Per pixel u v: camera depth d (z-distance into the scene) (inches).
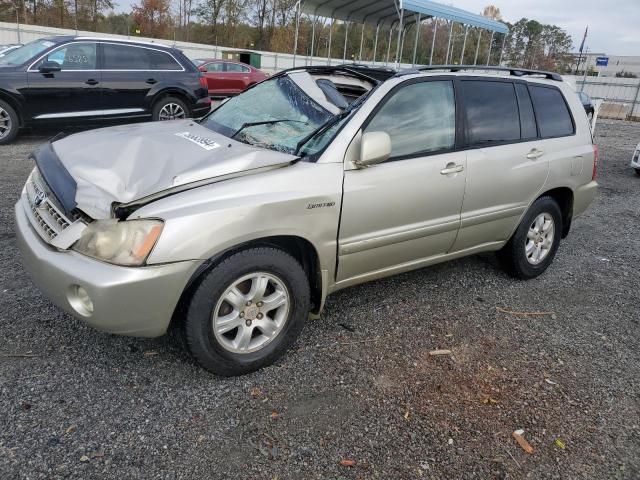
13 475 86.1
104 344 124.6
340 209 123.3
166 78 391.2
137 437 97.0
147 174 109.5
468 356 133.6
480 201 157.2
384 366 126.1
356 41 864.9
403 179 134.7
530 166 168.9
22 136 385.1
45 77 344.5
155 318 103.1
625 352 142.4
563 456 101.6
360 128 128.3
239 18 2041.1
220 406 107.3
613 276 198.7
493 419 110.2
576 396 120.6
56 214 108.6
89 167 114.0
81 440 95.0
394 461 96.5
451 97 150.8
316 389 115.3
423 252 149.8
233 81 732.0
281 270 116.7
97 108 366.9
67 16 1788.9
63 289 101.3
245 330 116.2
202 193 105.5
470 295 170.6
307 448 97.8
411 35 681.6
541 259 186.7
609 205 317.4
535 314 160.9
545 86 181.9
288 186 115.0
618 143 631.8
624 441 107.1
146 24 1915.6
